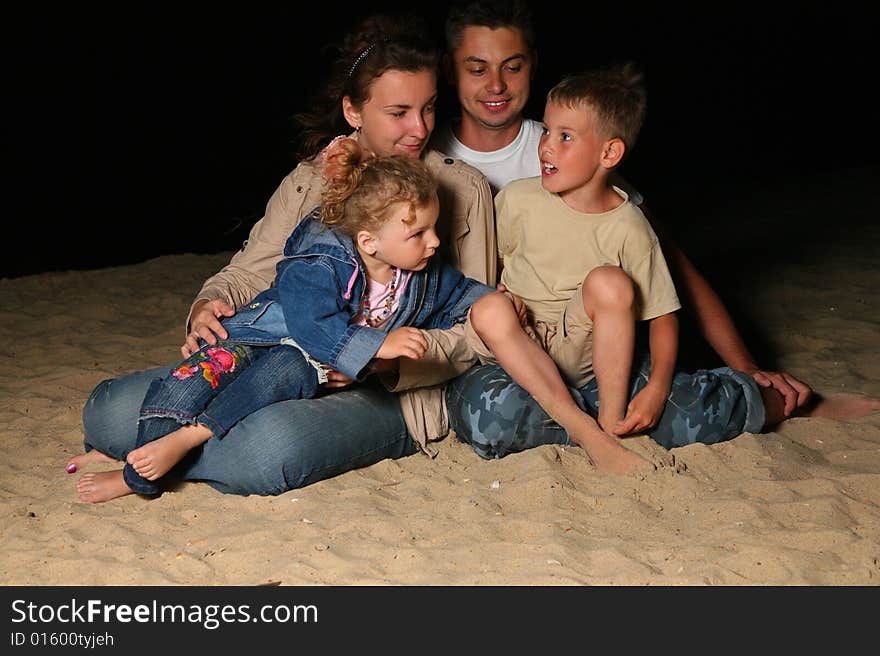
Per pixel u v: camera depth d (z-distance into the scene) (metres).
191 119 23.56
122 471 6.17
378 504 5.91
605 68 6.54
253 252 7.08
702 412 6.42
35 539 5.69
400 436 6.58
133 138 22.62
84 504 6.08
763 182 16.42
